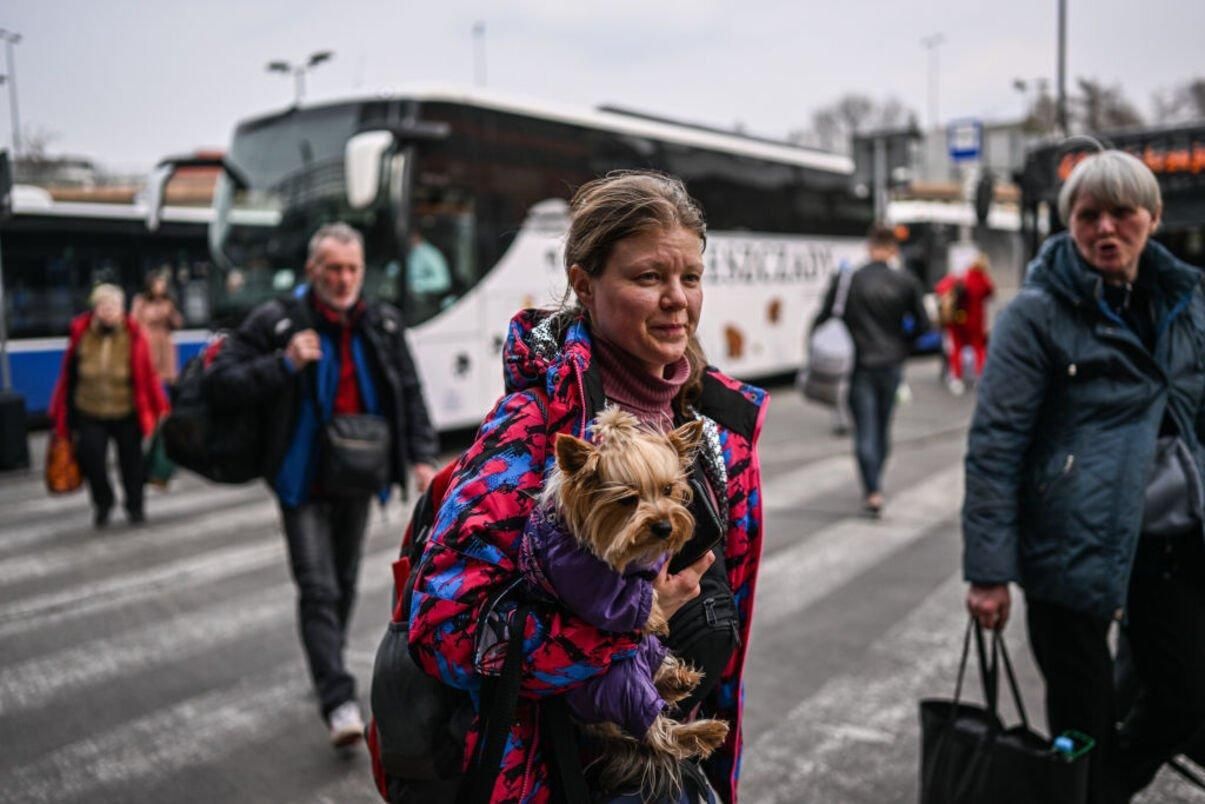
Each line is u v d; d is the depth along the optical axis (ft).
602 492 4.91
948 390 55.57
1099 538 9.05
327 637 13.80
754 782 12.63
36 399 48.32
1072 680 9.44
